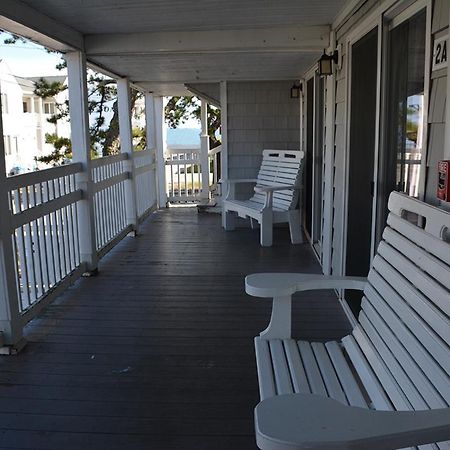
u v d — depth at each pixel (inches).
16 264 133.9
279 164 260.1
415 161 95.0
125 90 260.1
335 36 164.9
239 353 122.4
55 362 119.1
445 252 63.7
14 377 112.1
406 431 46.4
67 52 179.8
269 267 200.2
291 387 73.4
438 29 77.1
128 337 132.9
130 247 236.8
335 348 86.1
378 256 86.1
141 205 302.4
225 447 86.4
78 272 182.2
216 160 381.7
